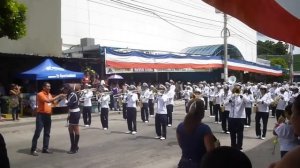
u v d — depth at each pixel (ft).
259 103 48.83
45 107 39.29
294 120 9.86
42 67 73.41
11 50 73.36
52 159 36.96
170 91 61.26
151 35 135.03
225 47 111.34
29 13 75.87
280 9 11.67
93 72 85.20
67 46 103.86
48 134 40.04
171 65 111.24
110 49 90.79
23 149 41.96
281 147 22.59
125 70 94.63
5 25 33.63
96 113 80.94
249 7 11.63
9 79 74.02
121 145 44.37
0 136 13.62
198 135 16.30
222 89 65.00
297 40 12.55
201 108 16.66
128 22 125.08
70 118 39.68
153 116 76.18
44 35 78.89
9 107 68.33
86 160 36.50
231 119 40.24
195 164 16.34
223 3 11.42
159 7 139.23
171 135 51.78
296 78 235.61
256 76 181.98
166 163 35.09
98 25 113.80
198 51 142.51
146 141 47.03
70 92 40.04
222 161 6.54
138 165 34.35
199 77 144.56
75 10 106.32
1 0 32.04
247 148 42.37
